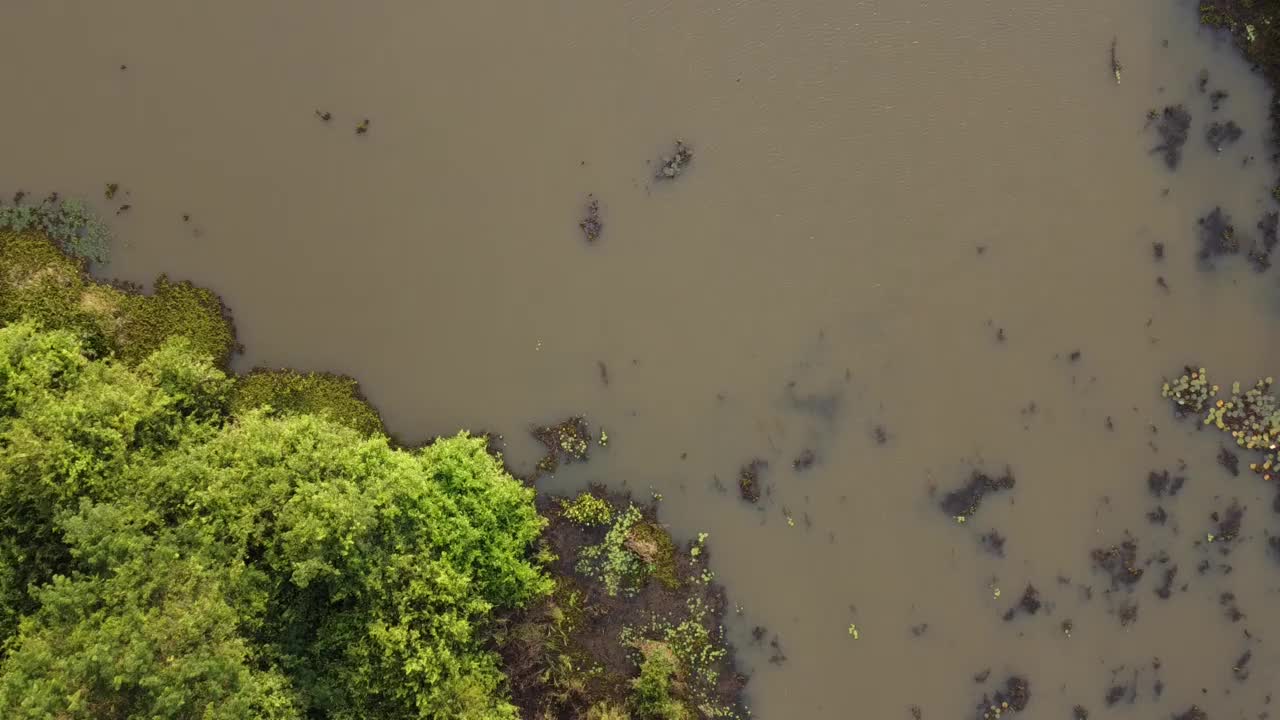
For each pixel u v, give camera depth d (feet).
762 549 57.93
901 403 58.18
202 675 43.78
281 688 46.88
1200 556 58.29
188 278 57.21
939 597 58.03
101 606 44.73
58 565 46.73
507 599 54.03
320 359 57.47
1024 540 58.18
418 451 57.16
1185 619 58.23
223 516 47.78
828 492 58.13
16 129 57.31
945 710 57.72
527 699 55.67
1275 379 57.98
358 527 47.16
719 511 57.98
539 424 57.88
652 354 58.18
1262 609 58.13
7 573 45.44
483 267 58.23
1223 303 58.39
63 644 43.04
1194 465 58.34
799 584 57.93
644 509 57.77
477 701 50.16
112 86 57.98
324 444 50.52
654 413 58.03
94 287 56.54
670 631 57.52
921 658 57.88
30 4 58.08
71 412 47.44
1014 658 58.08
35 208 56.75
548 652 56.03
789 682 57.67
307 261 57.93
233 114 58.23
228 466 49.73
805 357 58.23
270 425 51.01
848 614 57.88
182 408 53.36
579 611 57.31
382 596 48.55
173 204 57.62
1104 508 58.29
